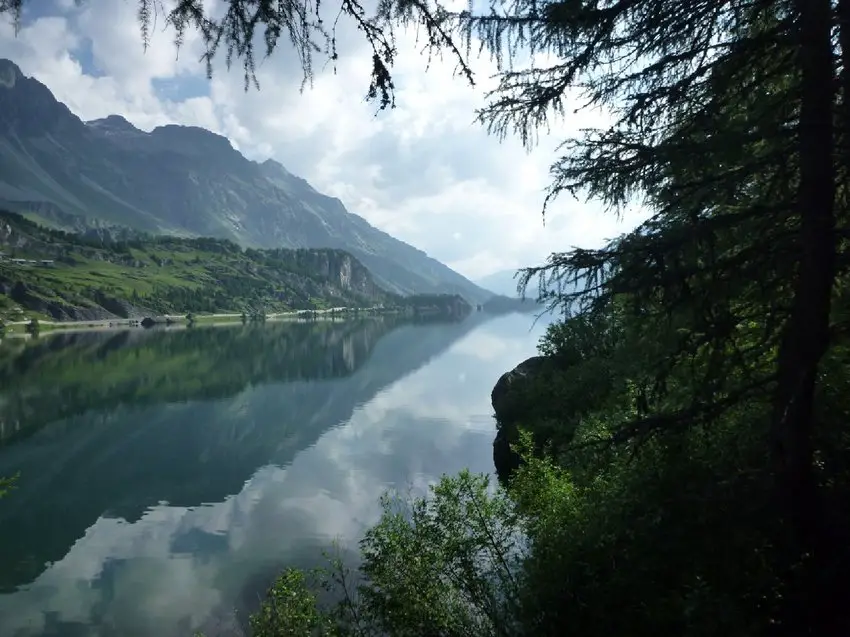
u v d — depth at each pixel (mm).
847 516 5059
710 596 5289
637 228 5727
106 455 41469
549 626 7398
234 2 4172
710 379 5582
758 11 5641
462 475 10414
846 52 4953
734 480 5582
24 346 113875
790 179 5547
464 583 9609
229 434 47656
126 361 92812
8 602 20531
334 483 33219
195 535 26641
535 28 6023
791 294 5680
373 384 73812
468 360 101562
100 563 23812
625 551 6500
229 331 173000
